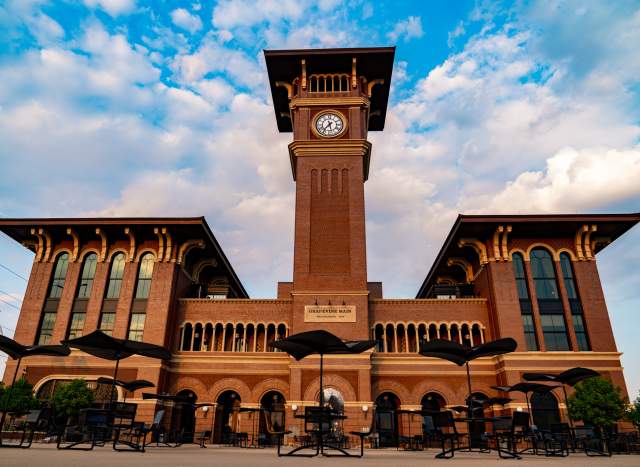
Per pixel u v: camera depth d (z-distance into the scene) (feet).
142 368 123.13
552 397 119.34
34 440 97.45
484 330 134.31
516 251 137.08
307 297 129.90
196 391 127.34
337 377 120.16
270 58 158.51
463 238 141.49
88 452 56.49
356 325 126.21
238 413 133.69
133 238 138.82
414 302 138.72
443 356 72.08
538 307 131.13
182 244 141.79
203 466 35.47
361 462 45.62
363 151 148.46
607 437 90.02
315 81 163.63
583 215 131.85
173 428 124.57
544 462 52.65
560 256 137.80
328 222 139.85
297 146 149.59
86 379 122.83
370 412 116.06
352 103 156.15
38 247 141.79
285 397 126.41
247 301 138.72
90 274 139.23
